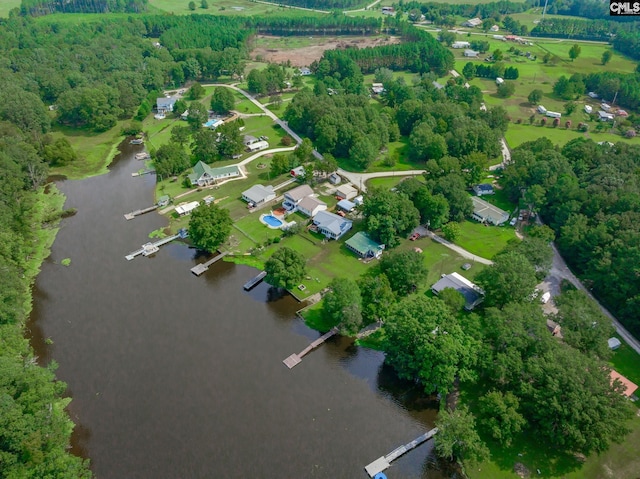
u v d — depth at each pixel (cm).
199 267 13812
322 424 9531
